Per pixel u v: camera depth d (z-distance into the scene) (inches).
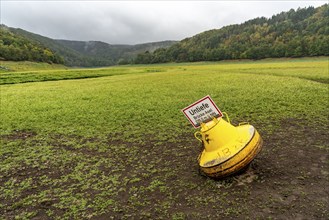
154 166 273.4
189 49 6904.5
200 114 241.0
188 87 824.9
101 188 232.7
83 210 201.2
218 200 199.8
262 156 270.4
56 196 223.5
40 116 521.0
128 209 198.7
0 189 240.5
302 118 407.8
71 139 378.0
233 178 227.5
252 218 176.1
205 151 235.8
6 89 1018.7
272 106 495.2
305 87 666.2
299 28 6461.6
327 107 463.8
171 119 452.8
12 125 461.4
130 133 389.7
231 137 220.2
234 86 764.6
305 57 4409.5
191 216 184.1
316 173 228.1
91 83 1170.0
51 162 295.9
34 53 5615.2
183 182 232.7
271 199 193.6
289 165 245.9
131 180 242.8
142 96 699.4
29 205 212.4
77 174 262.4
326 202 186.4
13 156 320.5
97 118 487.5
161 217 186.2
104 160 294.8
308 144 297.0
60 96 771.4
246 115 453.7
